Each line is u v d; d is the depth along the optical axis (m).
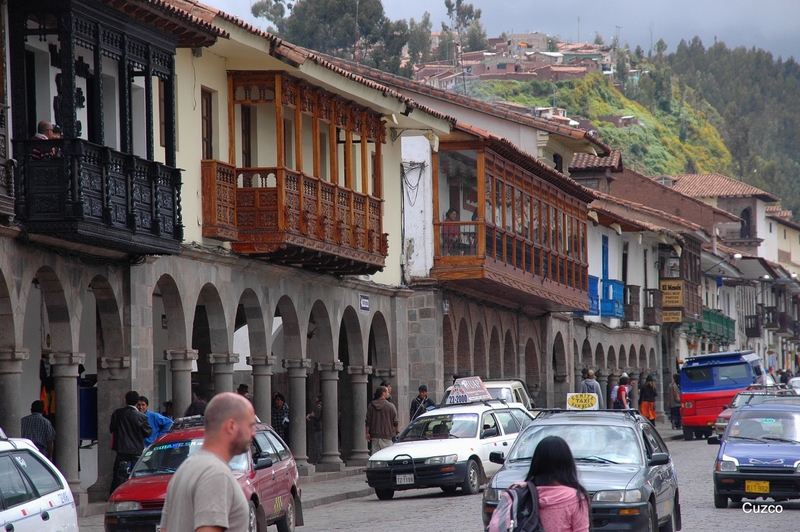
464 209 48.97
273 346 46.53
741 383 61.00
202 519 9.54
